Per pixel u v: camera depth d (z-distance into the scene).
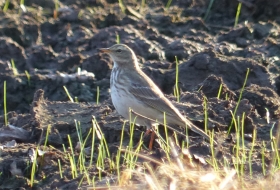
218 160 15.26
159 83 20.91
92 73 21.92
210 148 15.56
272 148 15.62
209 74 20.72
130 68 17.12
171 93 20.59
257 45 23.12
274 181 13.45
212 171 13.70
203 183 12.95
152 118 16.50
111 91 17.05
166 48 23.27
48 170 15.14
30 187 14.71
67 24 24.59
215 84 18.80
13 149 15.84
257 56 22.31
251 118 17.47
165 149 15.01
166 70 21.20
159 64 21.95
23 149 15.83
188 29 24.66
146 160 14.95
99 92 21.23
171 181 13.05
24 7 25.17
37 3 25.61
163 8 25.89
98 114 17.48
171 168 13.46
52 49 23.77
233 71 20.73
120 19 24.89
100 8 25.78
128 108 16.58
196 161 14.94
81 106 18.14
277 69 21.78
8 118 18.73
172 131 16.75
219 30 24.81
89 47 23.66
